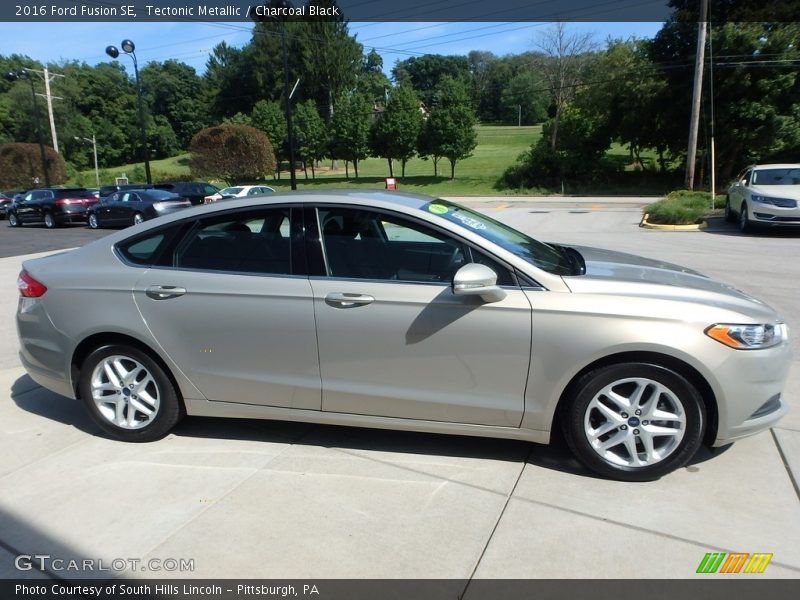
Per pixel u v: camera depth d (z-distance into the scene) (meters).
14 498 3.25
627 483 3.30
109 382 3.89
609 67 37.91
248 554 2.75
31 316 3.99
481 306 3.27
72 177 62.75
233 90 77.69
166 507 3.13
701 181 35.50
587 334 3.16
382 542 2.82
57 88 71.75
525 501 3.14
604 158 42.50
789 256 11.01
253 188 26.47
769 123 31.11
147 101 89.38
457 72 119.06
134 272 3.79
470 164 58.59
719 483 3.29
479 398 3.37
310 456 3.67
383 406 3.52
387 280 3.43
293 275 3.55
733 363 3.12
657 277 3.55
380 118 52.03
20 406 4.55
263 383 3.65
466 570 2.62
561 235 15.48
